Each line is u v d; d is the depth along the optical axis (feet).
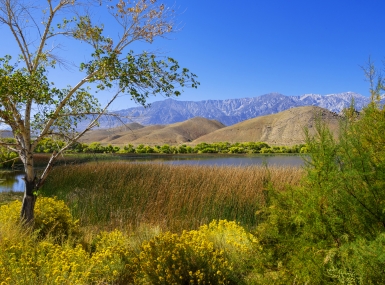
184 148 151.74
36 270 13.03
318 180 10.12
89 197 31.94
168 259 13.47
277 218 10.93
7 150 20.97
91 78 18.70
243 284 12.45
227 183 33.50
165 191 31.76
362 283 7.80
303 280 9.51
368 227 9.09
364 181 9.59
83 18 20.06
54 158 21.15
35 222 20.20
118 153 131.85
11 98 17.62
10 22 19.21
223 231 18.38
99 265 14.23
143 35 20.21
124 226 23.00
